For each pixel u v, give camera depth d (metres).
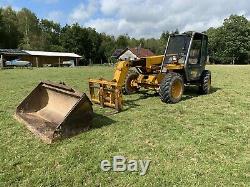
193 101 8.11
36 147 4.74
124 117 6.37
